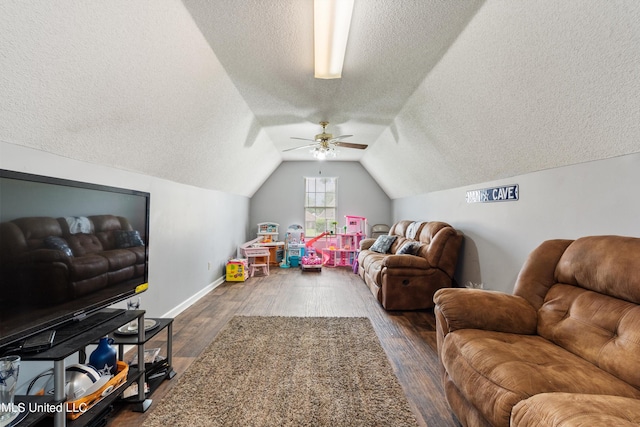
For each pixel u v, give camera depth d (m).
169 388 1.93
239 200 6.18
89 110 1.73
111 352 1.72
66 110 1.61
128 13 1.50
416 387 1.98
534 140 2.17
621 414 0.91
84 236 1.58
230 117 3.36
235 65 2.51
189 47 2.05
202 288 4.19
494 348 1.45
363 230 6.92
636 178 1.63
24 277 1.26
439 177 4.05
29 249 1.28
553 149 2.09
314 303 3.85
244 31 2.04
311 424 1.61
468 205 3.53
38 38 1.24
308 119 3.96
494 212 2.98
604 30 1.33
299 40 2.16
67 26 1.29
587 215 1.93
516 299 1.83
